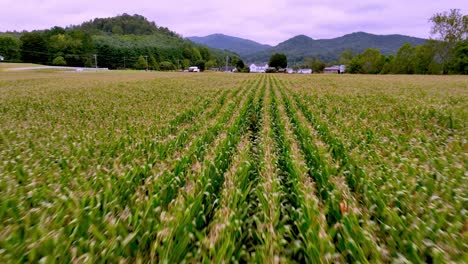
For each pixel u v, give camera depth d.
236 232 2.79
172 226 2.69
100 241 2.59
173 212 3.03
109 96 17.34
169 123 8.69
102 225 2.86
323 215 2.95
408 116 9.29
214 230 2.84
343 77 45.59
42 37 101.94
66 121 9.27
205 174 4.11
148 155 5.30
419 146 5.44
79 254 2.49
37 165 4.66
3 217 3.10
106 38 143.25
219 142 6.16
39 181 4.05
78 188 3.78
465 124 7.57
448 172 4.12
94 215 2.96
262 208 3.25
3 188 3.84
